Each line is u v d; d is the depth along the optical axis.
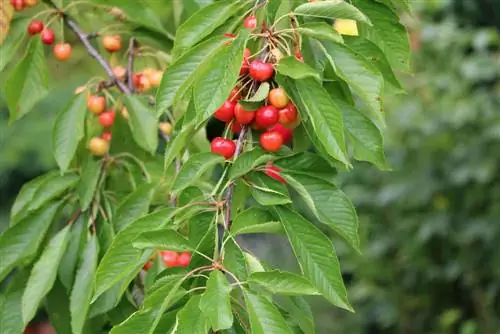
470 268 3.12
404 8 1.36
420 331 3.33
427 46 3.07
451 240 3.10
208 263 1.23
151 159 1.58
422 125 3.00
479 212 3.10
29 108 1.59
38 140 3.69
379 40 1.36
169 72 1.27
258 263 1.22
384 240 3.22
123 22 1.63
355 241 1.27
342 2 1.25
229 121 1.29
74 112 1.52
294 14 1.27
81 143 1.57
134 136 1.53
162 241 1.22
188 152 1.52
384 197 3.09
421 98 3.07
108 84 1.56
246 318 1.23
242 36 1.25
